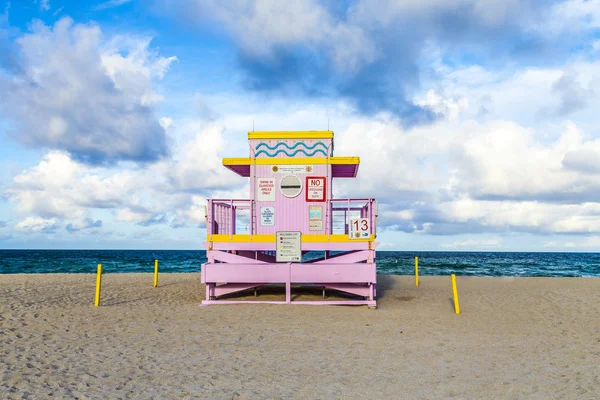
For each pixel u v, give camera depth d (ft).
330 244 44.21
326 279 43.52
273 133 45.91
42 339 28.84
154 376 21.17
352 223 44.27
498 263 195.93
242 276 43.88
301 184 45.39
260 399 18.16
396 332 32.30
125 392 18.84
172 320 35.96
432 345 28.40
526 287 64.85
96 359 24.12
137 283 67.10
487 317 39.50
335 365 23.49
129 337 29.71
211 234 45.01
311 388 19.70
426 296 53.78
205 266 43.83
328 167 45.44
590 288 62.90
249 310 41.06
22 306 42.32
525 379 21.39
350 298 48.67
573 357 25.81
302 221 45.21
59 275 84.64
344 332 31.96
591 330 34.19
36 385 19.65
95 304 43.55
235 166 47.47
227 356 25.05
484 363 24.27
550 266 177.47
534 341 30.07
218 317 37.37
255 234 44.93
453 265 174.29
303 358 24.84
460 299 51.19
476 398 18.65
